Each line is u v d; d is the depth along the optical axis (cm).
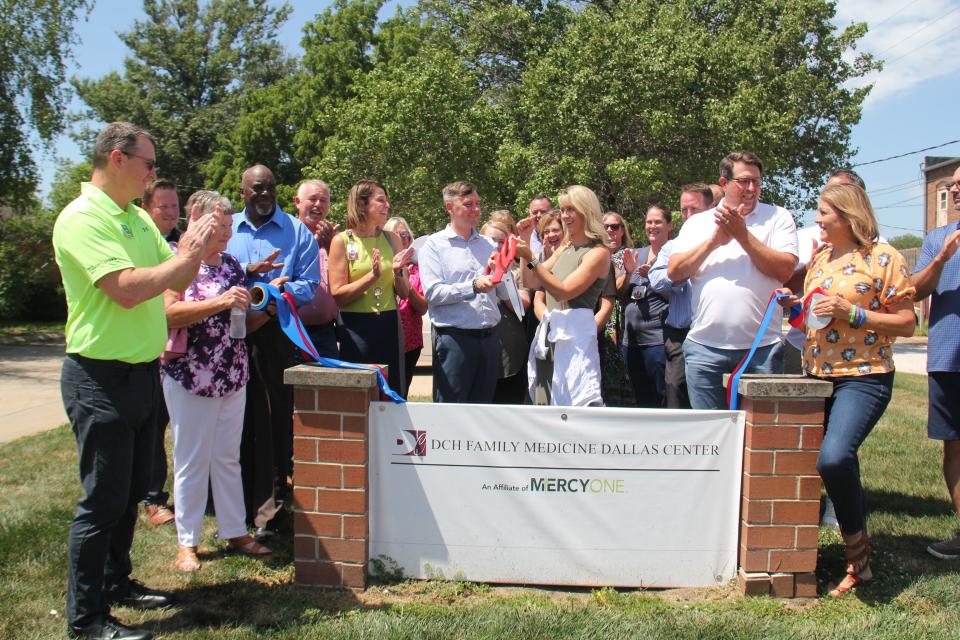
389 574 373
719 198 598
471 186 465
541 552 369
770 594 360
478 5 2319
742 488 366
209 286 385
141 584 356
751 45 1908
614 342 729
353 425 360
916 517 482
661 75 1712
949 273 426
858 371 359
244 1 4259
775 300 389
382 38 2852
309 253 467
